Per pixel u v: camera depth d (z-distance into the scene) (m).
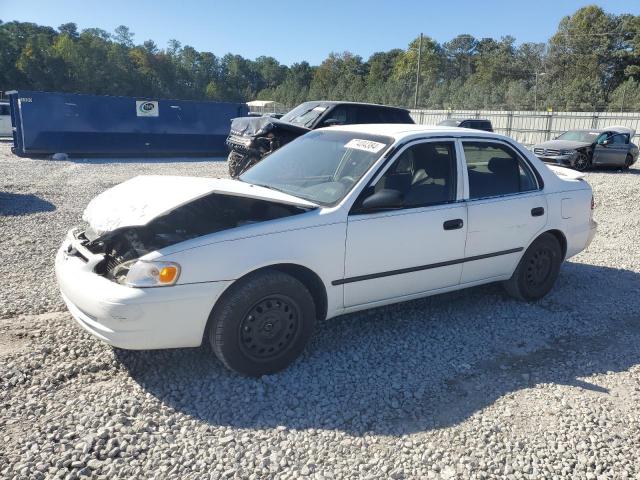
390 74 111.50
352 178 4.02
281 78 143.12
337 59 124.31
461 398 3.46
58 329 4.13
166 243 3.51
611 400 3.51
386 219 3.95
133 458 2.74
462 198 4.45
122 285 3.22
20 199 9.52
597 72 75.50
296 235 3.56
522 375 3.78
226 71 138.62
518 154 4.95
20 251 6.25
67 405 3.14
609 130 19.64
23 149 17.20
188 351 3.88
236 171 10.33
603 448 3.00
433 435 3.06
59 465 2.64
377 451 2.90
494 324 4.65
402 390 3.52
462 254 4.44
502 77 83.00
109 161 17.55
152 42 120.38
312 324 3.71
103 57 100.44
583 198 5.39
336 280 3.79
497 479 2.73
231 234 3.39
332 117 11.18
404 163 4.23
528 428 3.16
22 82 91.06
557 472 2.80
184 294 3.20
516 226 4.77
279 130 9.65
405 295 4.25
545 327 4.63
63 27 125.06
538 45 85.56
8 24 114.81
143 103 18.67
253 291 3.39
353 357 3.94
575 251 5.43
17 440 2.81
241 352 3.45
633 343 4.39
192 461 2.74
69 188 11.03
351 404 3.34
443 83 74.00
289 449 2.88
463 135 4.59
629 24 76.44
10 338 3.94
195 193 3.47
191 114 19.61
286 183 4.31
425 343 4.23
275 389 3.46
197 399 3.30
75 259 3.61
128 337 3.19
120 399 3.24
